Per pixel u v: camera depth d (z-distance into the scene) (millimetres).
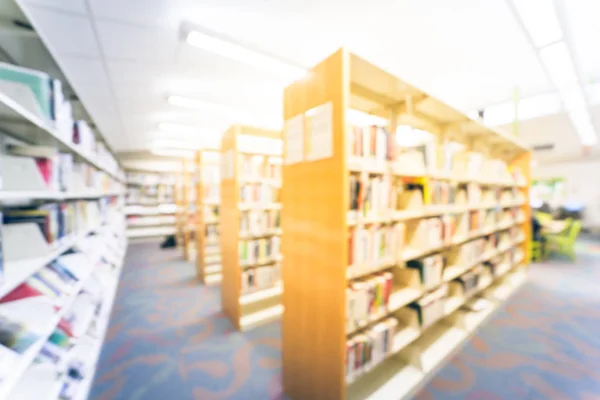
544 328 2574
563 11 2090
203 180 4016
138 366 2031
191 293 3582
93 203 2574
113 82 3188
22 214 1301
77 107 2178
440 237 2051
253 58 2775
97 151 2973
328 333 1381
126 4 1949
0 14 1091
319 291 1433
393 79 1538
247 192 2832
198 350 2248
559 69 3033
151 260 5438
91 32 2238
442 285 2209
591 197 9195
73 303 1834
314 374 1492
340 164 1272
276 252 2996
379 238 1569
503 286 3371
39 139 1511
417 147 1947
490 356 2139
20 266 1128
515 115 3537
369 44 2574
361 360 1477
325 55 2756
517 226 3842
